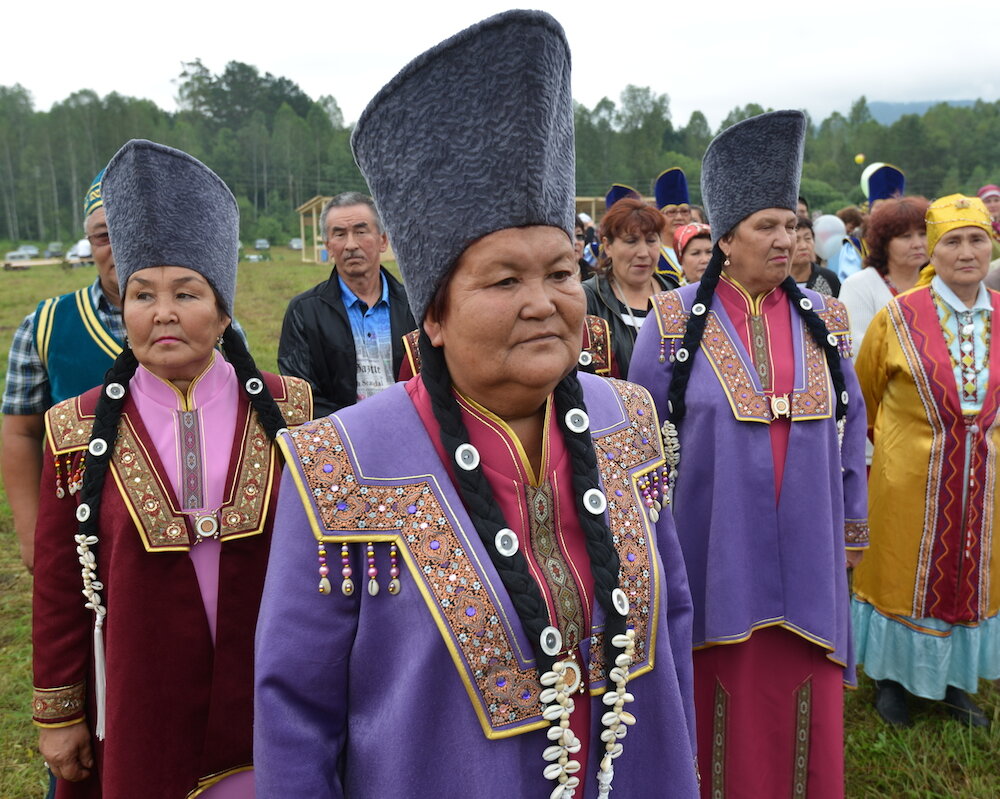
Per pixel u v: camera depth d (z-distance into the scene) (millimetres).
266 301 18797
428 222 1156
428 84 1123
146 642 1778
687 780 1389
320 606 1263
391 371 3617
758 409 2441
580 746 1278
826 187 68250
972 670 3227
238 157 72438
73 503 1855
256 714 1275
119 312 2434
